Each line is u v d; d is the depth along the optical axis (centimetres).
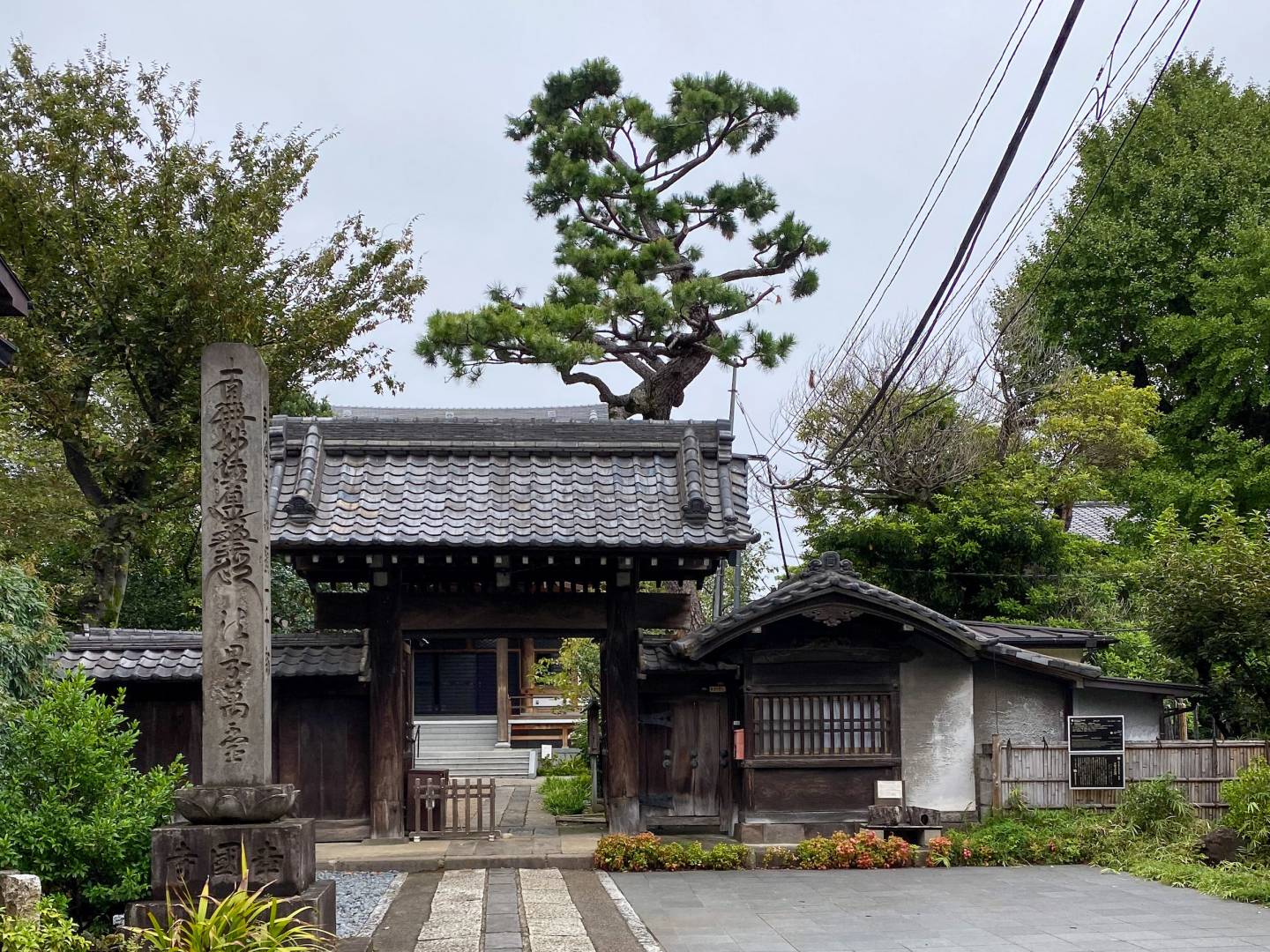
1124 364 3203
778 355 2525
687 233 2909
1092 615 2384
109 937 843
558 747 3222
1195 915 1095
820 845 1402
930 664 1595
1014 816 1523
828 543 2628
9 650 1082
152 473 2253
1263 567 1691
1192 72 3428
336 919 1036
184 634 1655
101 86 2186
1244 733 1809
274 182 2286
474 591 1545
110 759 969
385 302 2388
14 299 1041
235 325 2147
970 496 2525
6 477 2053
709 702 1584
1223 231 3003
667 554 1475
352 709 1541
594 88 2894
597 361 2398
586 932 1022
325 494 1485
